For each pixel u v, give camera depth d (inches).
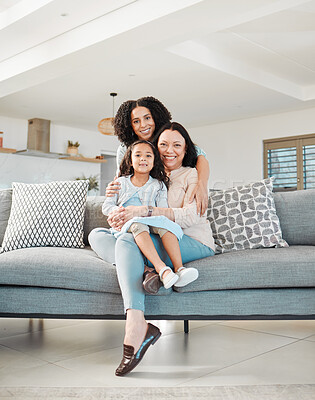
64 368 74.2
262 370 72.7
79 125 344.5
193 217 82.9
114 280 77.5
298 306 76.8
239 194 99.1
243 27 191.0
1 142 299.9
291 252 80.6
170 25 156.6
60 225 101.3
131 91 255.0
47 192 105.5
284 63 237.3
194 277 72.9
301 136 309.6
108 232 88.7
